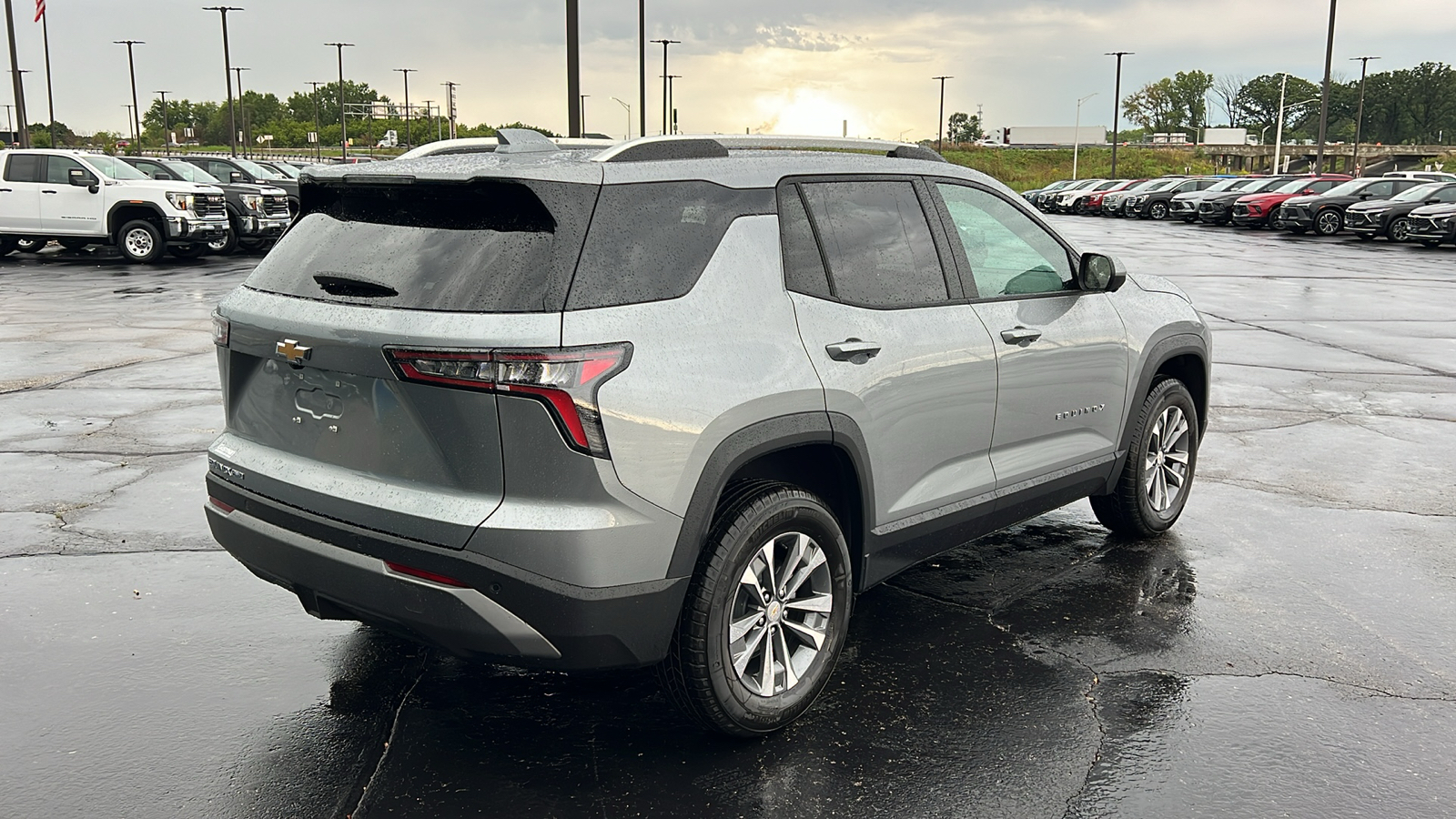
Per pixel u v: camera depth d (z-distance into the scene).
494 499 2.95
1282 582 4.96
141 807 3.10
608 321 2.97
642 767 3.33
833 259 3.67
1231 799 3.21
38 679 3.87
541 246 2.96
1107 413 4.95
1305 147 117.75
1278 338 12.52
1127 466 5.26
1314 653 4.21
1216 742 3.54
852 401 3.56
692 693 3.28
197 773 3.28
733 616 3.40
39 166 20.62
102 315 13.53
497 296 2.92
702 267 3.25
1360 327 13.48
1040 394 4.48
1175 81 163.00
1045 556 5.31
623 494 2.97
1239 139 118.31
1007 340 4.25
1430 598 4.79
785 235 3.53
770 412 3.29
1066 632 4.39
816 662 3.62
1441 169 105.12
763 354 3.31
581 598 2.96
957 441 4.11
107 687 3.82
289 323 3.22
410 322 2.96
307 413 3.30
